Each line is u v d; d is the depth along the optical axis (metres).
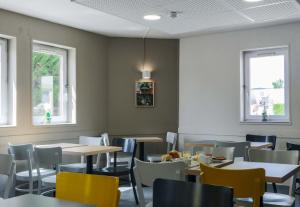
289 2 3.82
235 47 6.13
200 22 4.73
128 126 6.69
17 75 4.99
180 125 6.68
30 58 5.18
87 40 6.20
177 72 6.79
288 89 5.71
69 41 5.84
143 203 2.78
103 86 6.51
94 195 1.86
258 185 2.34
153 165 2.71
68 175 1.98
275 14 4.32
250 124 5.94
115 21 5.51
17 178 4.21
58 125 5.59
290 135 5.57
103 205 1.82
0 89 4.96
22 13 5.02
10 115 5.01
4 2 4.52
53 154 3.81
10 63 5.02
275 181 2.51
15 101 4.96
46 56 5.67
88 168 4.32
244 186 2.36
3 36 4.89
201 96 6.47
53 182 3.91
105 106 6.55
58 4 4.62
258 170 2.33
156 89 6.77
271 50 5.93
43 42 5.43
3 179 4.33
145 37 6.71
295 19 5.35
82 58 6.10
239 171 2.35
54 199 1.77
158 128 6.73
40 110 5.57
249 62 6.15
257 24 5.66
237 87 6.10
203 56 6.46
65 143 5.42
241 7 4.00
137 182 2.78
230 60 6.18
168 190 1.72
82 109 6.09
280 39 5.71
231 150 3.63
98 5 3.95
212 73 6.36
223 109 6.24
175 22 4.73
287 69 5.77
